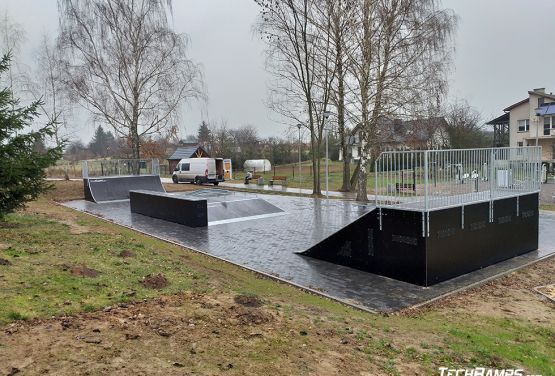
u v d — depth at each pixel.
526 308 7.30
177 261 8.08
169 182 38.53
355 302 7.40
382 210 8.97
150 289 5.76
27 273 5.60
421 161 8.74
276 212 17.86
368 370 4.20
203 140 71.75
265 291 7.23
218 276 7.56
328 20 21.12
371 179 30.97
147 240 11.22
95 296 5.16
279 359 4.08
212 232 13.47
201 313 4.98
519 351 5.44
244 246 11.51
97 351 3.76
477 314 6.95
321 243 10.17
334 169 52.81
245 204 17.94
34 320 4.29
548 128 46.88
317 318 5.59
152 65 26.17
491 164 10.09
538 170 11.61
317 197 24.20
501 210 10.26
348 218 16.14
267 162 53.12
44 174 8.69
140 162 24.94
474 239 9.47
